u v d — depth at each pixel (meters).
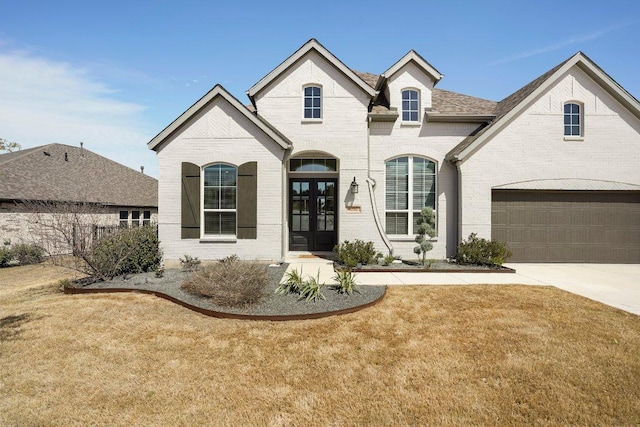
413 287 8.30
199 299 7.13
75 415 3.52
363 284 8.56
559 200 12.21
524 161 11.96
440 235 12.40
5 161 20.02
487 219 11.93
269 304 6.79
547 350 4.84
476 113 12.66
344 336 5.38
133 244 9.84
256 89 12.07
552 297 7.40
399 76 12.55
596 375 4.20
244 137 11.23
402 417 3.47
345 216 12.20
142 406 3.67
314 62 12.17
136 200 24.09
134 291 8.06
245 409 3.61
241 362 4.60
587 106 12.01
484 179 11.93
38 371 4.39
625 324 5.81
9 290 9.41
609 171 12.00
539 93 11.88
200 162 11.24
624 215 12.22
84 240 8.90
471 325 5.78
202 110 11.27
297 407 3.63
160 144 11.28
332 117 12.15
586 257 12.17
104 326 5.90
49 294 8.54
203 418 3.47
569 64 11.72
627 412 3.53
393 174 12.62
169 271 10.26
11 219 16.77
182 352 4.91
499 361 4.55
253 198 11.23
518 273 10.18
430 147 12.48
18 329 5.78
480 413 3.53
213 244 11.26
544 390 3.91
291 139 12.16
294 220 13.41
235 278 7.15
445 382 4.08
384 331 5.56
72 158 24.47
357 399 3.77
